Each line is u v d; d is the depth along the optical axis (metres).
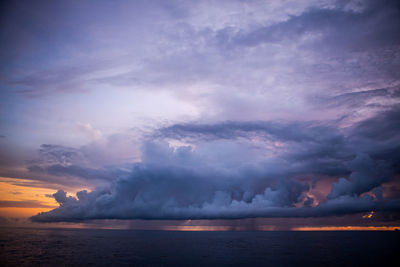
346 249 86.75
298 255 71.31
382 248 89.50
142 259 62.78
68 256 65.25
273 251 81.50
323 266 53.88
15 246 87.44
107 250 80.75
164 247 93.88
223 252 78.75
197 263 57.81
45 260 58.09
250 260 62.34
